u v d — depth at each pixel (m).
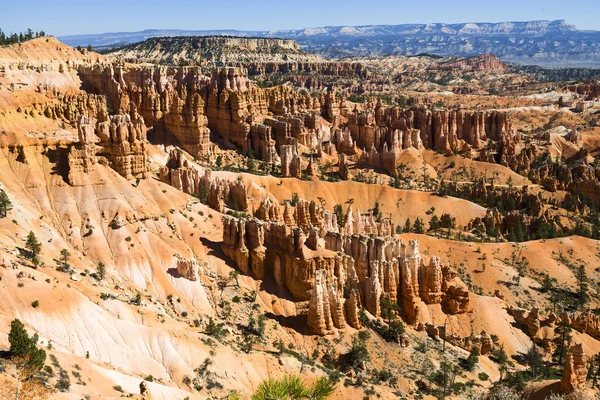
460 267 170.50
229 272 131.25
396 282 134.12
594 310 158.50
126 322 97.06
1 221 113.31
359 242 137.38
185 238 136.88
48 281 94.31
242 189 169.38
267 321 120.38
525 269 173.00
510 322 141.12
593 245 186.88
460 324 137.38
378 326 123.38
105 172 137.62
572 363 89.00
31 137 138.62
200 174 191.25
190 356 96.25
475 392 108.19
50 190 132.00
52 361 75.12
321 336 116.69
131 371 89.31
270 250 133.12
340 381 102.44
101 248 123.94
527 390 97.38
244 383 96.56
